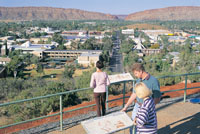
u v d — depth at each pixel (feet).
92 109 29.25
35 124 27.22
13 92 58.18
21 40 624.59
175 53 359.66
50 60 387.14
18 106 39.04
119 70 292.20
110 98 34.06
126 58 327.47
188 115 23.43
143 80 14.33
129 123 11.75
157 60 280.31
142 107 12.00
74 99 43.52
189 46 402.72
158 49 452.76
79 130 20.47
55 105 39.65
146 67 233.55
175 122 21.65
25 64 302.45
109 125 11.46
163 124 21.33
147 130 12.09
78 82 52.65
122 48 453.17
